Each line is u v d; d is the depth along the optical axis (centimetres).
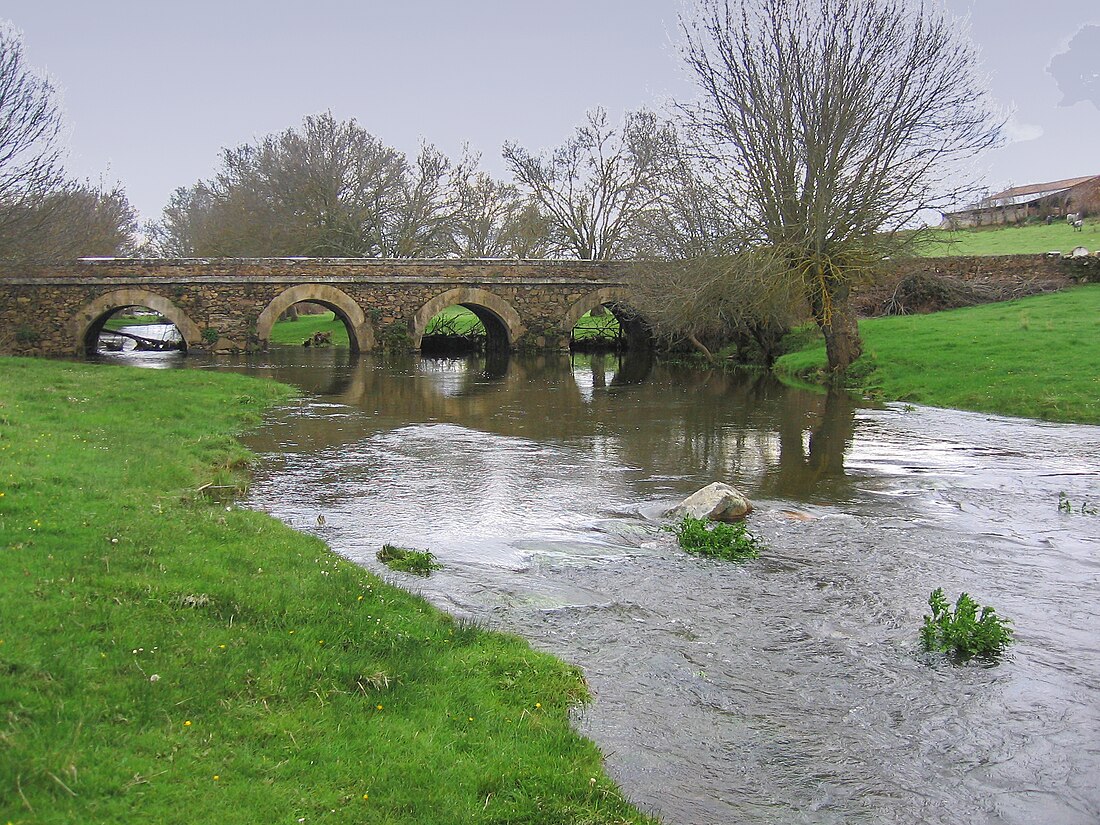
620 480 1316
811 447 1605
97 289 3622
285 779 454
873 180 2528
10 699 475
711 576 871
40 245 3384
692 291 2806
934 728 584
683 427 1844
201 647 579
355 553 918
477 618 740
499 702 576
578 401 2300
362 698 549
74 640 559
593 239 5466
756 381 2853
